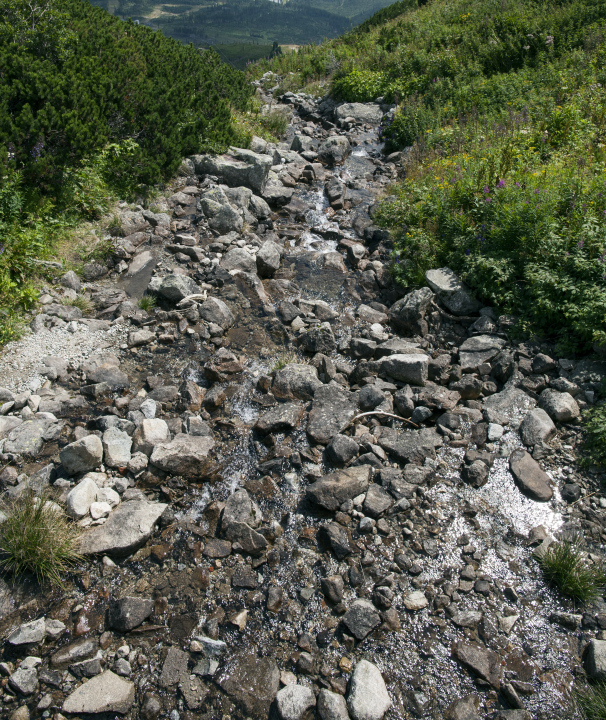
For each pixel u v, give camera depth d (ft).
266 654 10.75
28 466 14.24
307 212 30.01
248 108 46.11
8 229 20.98
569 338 17.44
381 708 9.67
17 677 9.96
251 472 14.79
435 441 15.33
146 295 21.48
